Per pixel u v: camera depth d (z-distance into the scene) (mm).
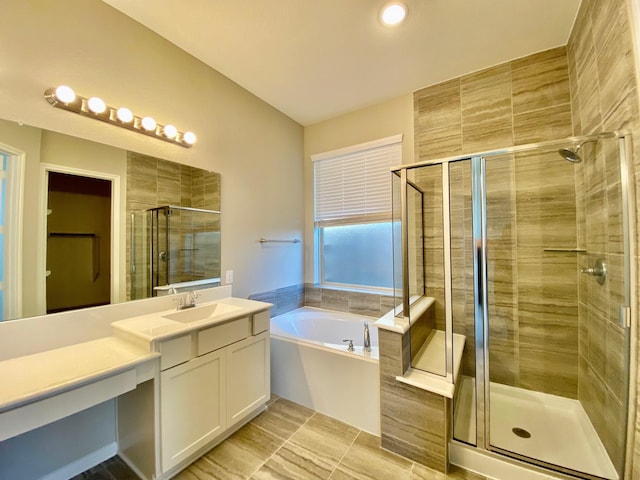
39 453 1391
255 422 1922
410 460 1590
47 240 1427
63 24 1474
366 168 2859
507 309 2107
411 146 2562
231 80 2410
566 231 1913
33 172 1386
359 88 2504
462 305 2164
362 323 2709
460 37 1870
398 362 1653
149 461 1402
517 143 2096
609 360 1457
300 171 3223
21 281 1339
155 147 1902
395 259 1965
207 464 1551
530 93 2057
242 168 2529
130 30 1745
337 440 1750
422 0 1570
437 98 2426
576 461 1455
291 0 1582
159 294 1904
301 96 2645
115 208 1700
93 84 1586
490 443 1562
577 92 1792
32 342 1348
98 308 1594
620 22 1211
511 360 2104
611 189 1383
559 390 1970
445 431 1501
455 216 2160
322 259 3264
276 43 1950
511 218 2061
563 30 1817
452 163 1892
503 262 2105
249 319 1896
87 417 1546
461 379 1985
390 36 1866
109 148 1676
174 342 1438
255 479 1456
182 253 2055
